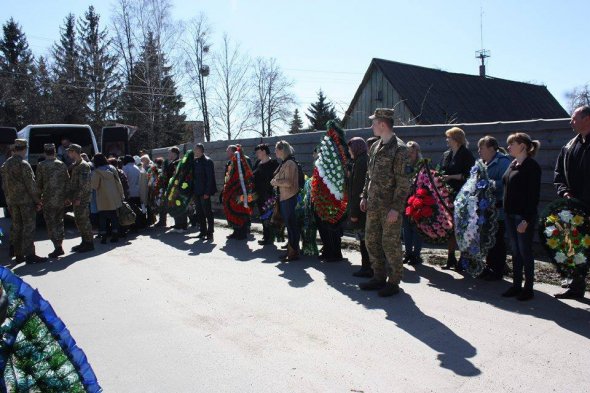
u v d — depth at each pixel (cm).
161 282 604
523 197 472
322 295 530
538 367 345
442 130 775
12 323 224
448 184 609
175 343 413
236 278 613
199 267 680
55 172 775
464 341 394
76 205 804
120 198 906
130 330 445
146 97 3516
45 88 3834
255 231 989
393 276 514
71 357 238
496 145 557
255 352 389
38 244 914
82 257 771
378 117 499
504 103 2589
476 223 534
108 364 377
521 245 482
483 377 333
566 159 484
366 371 349
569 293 488
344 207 659
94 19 4438
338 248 696
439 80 2489
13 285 231
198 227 1070
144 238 947
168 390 334
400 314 461
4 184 731
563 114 2875
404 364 358
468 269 553
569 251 478
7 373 221
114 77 3934
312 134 1027
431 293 522
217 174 1356
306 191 732
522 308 465
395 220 491
